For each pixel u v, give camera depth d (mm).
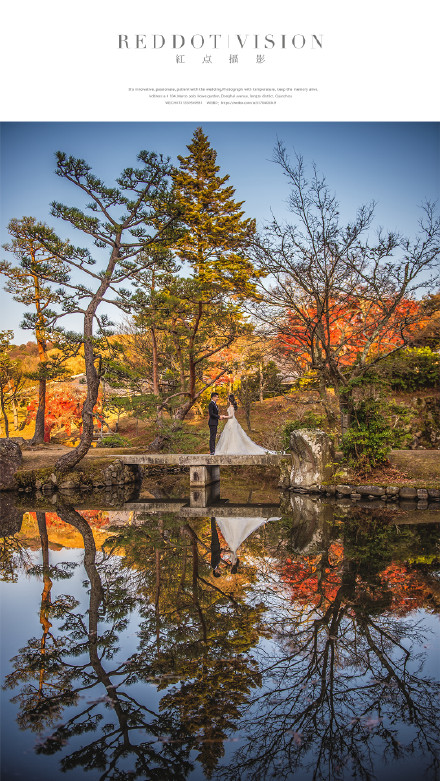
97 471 16469
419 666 3852
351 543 7699
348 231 12250
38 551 7973
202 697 3523
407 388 18953
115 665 3994
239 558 7129
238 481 17547
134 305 14625
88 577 6453
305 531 8789
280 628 4578
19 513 11828
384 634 4379
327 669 3850
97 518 11000
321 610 4965
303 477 13539
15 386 28000
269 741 2961
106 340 15602
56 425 28344
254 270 15336
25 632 4680
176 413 19703
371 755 2850
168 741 3014
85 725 3189
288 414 20406
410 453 14133
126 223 14961
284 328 14234
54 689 3648
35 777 2680
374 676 3721
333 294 13406
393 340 17469
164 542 8430
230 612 5016
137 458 16859
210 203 20812
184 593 5648
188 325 19828
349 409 13195
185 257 21641
